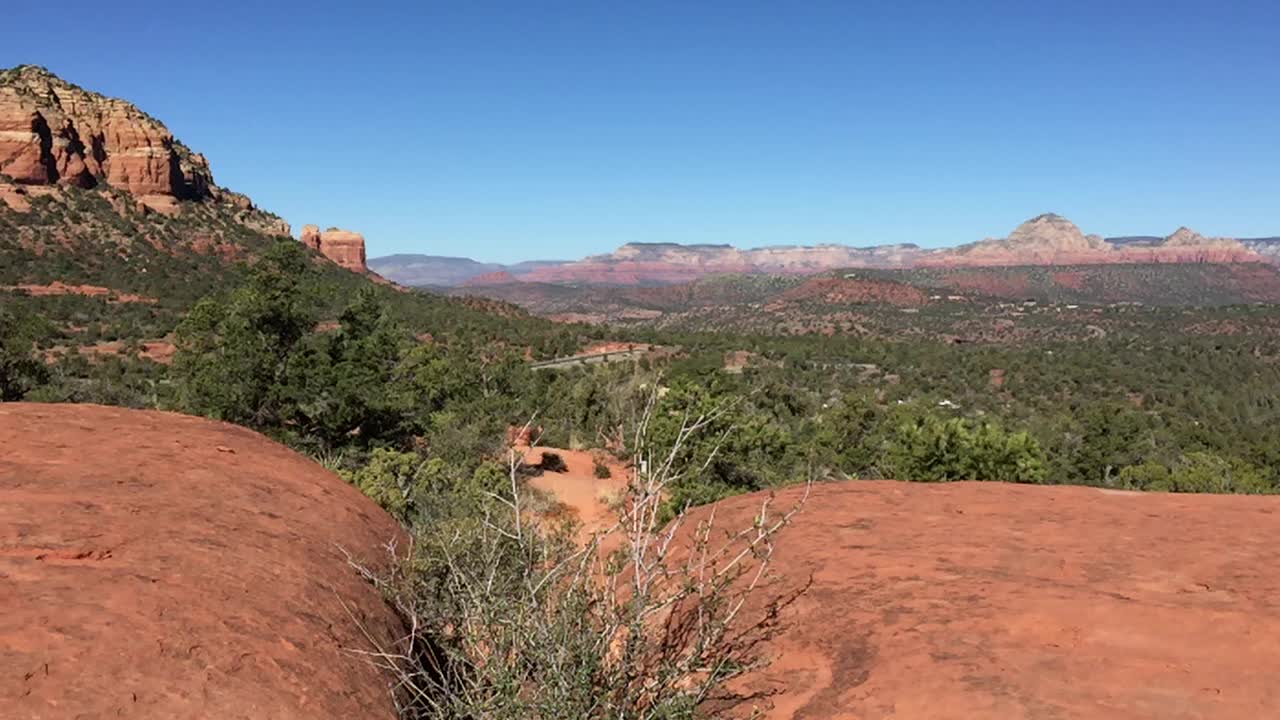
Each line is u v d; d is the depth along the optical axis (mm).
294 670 2988
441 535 4180
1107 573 4648
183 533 3881
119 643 2713
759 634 4305
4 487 4078
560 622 3043
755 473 21906
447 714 3064
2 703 2268
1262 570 4539
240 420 25016
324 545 4441
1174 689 3338
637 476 3508
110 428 5887
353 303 27625
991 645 3846
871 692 3619
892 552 5277
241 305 24594
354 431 27500
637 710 3068
